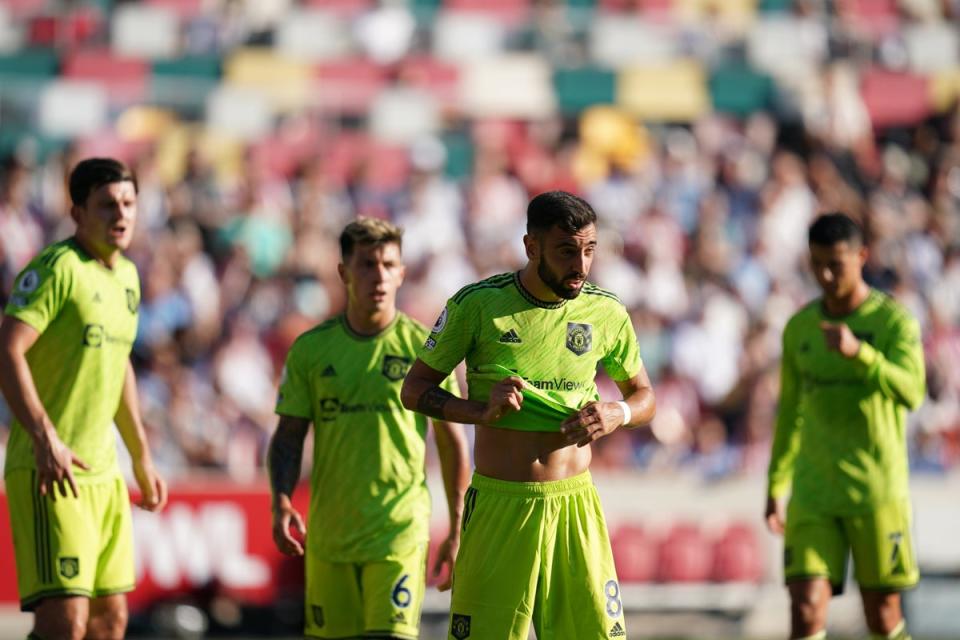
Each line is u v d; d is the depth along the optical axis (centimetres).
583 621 2025
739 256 5988
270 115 6838
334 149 6681
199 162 6319
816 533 2702
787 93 7044
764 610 4050
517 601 2014
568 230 1944
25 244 5684
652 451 4825
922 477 4078
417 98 6912
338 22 7350
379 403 2441
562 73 7112
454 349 2036
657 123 7019
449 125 6956
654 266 5778
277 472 2444
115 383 2314
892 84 7169
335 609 2433
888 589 2722
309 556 2472
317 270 5653
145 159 6022
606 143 6762
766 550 4072
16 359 2166
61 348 2245
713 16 7738
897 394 2653
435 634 3916
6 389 2159
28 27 7369
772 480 2844
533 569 2014
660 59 7456
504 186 6291
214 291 5431
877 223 6184
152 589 3838
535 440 2022
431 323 5462
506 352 2020
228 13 7412
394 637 2381
